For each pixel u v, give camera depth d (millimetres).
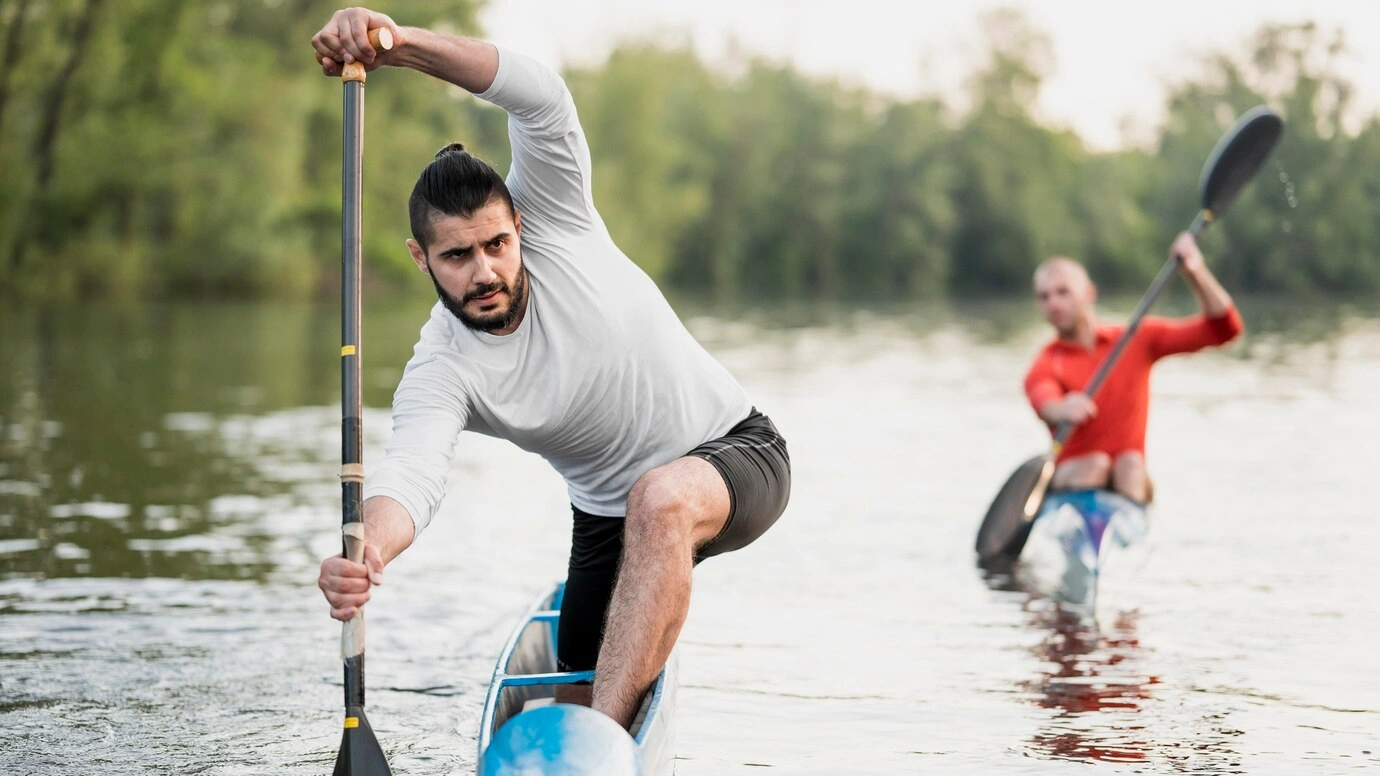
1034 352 31125
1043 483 9539
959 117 99562
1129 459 9992
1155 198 89438
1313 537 9961
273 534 10195
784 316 51000
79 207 49781
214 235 55000
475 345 5051
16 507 11305
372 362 26734
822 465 13945
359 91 4801
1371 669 6641
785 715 6000
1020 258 97500
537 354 5105
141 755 5457
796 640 7332
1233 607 7953
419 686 6492
